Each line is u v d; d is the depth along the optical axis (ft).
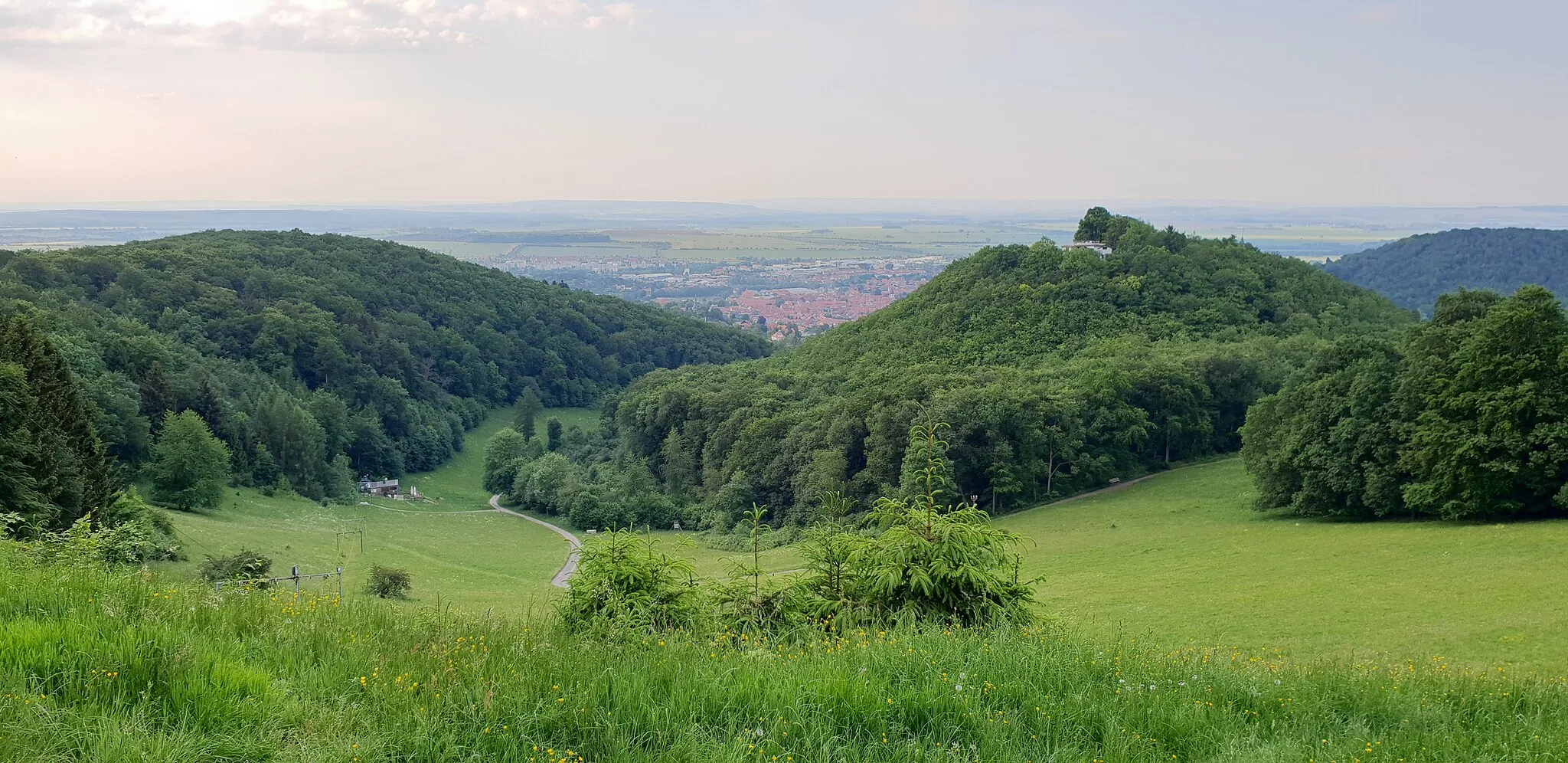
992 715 22.86
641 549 36.81
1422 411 131.34
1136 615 96.12
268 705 19.54
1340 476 141.69
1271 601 98.84
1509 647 72.59
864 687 22.98
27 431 101.09
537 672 22.98
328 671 22.02
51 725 17.17
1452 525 127.03
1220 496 184.24
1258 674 29.76
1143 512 180.14
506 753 18.76
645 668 24.13
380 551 192.13
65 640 20.86
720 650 28.71
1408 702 27.35
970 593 36.86
